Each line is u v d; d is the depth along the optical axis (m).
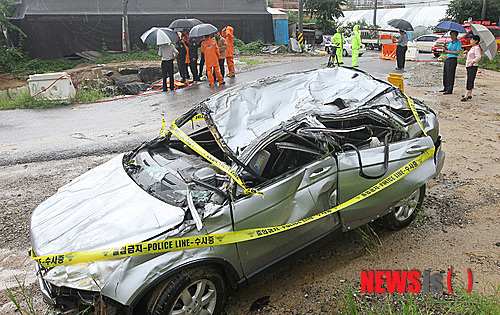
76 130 8.85
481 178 5.82
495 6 38.41
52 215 3.38
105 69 19.86
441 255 4.04
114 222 3.05
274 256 3.42
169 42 13.00
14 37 22.53
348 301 3.42
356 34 16.31
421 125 4.40
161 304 2.80
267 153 3.53
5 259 4.20
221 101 4.02
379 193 3.94
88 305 2.76
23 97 12.11
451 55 11.30
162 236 2.88
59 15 23.05
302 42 30.25
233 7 28.81
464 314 3.18
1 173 6.40
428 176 4.21
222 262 3.04
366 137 4.46
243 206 3.20
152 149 4.37
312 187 3.56
